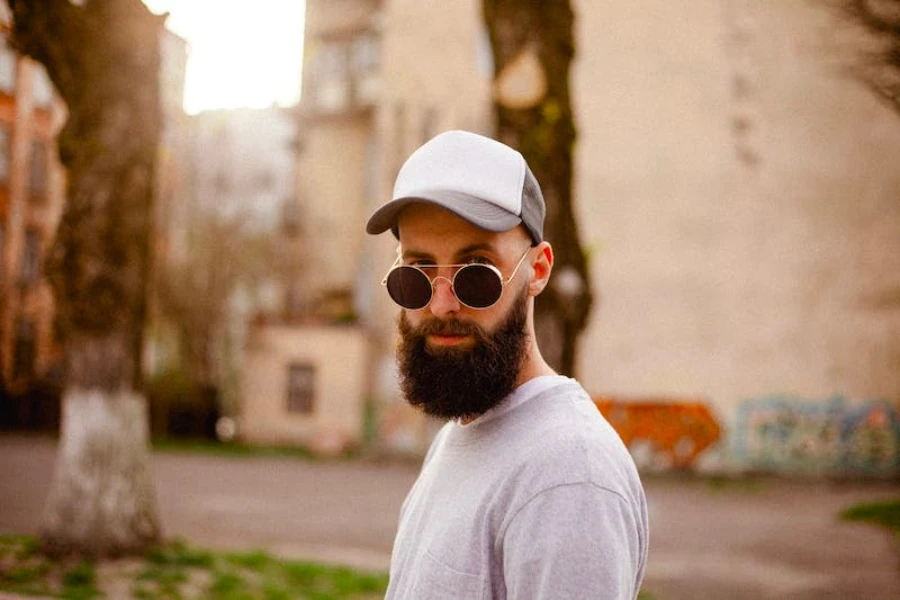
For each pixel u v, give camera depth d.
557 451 1.31
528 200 1.55
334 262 28.86
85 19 7.21
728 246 21.81
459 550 1.36
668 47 22.61
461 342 1.51
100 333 7.30
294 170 29.91
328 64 29.62
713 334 21.64
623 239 22.48
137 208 7.48
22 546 7.55
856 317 20.88
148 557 7.20
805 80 21.64
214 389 27.92
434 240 1.52
